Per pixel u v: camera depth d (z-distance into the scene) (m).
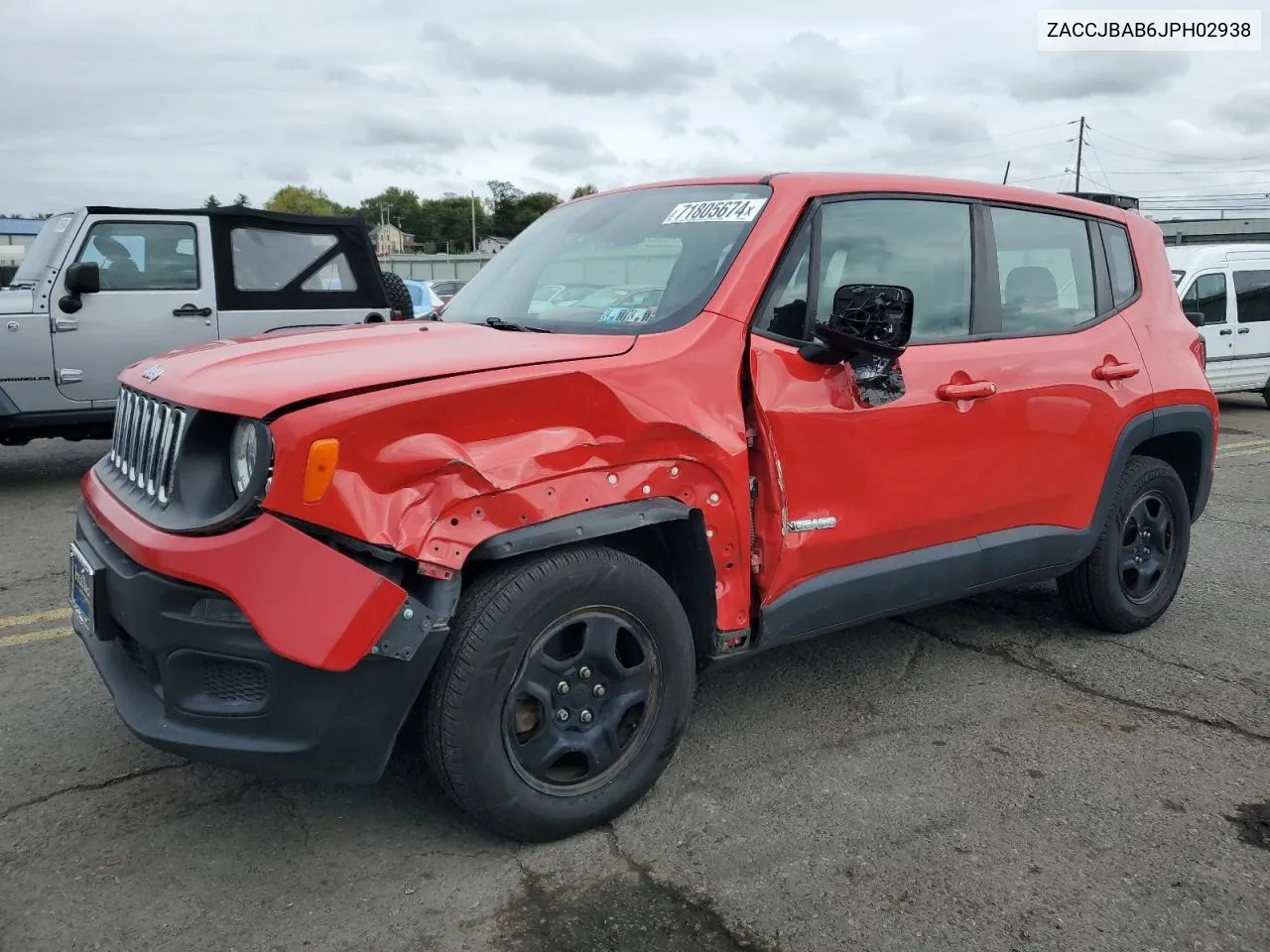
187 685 2.49
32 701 3.81
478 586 2.64
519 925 2.51
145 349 8.09
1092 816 3.05
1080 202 4.39
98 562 2.73
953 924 2.54
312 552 2.36
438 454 2.46
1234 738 3.60
